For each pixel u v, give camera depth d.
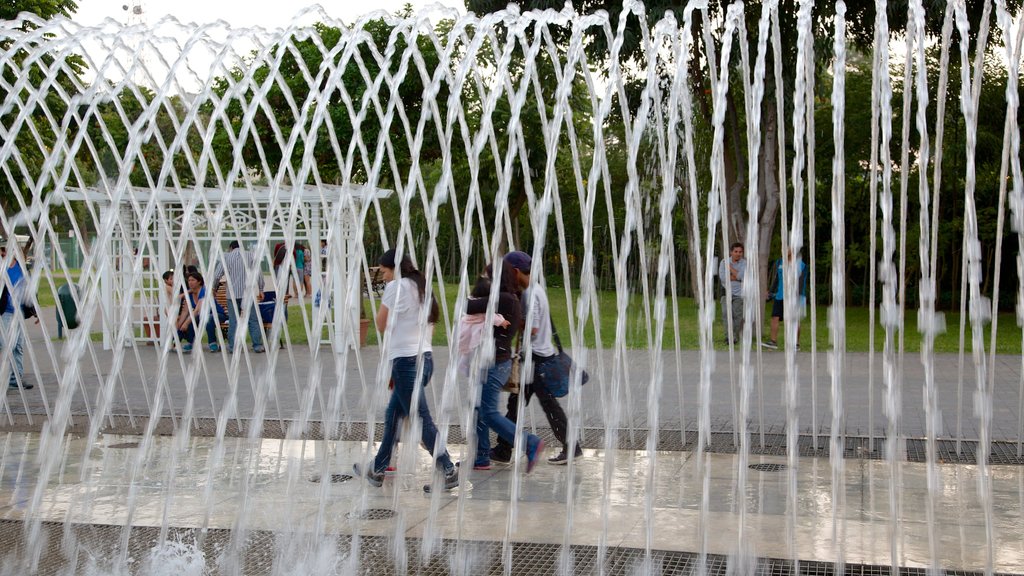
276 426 9.74
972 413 10.25
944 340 19.59
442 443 6.96
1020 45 6.26
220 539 5.78
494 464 7.95
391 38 8.01
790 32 19.52
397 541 5.70
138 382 13.32
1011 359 16.02
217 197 15.98
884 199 6.84
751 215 6.88
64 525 6.12
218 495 6.88
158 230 17.73
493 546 5.58
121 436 9.20
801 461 7.90
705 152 23.17
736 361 15.72
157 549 5.59
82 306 9.46
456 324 7.12
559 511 6.39
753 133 7.02
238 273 16.86
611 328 22.55
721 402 11.27
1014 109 6.26
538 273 7.71
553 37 19.81
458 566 5.23
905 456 8.06
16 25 8.13
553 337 7.86
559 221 8.12
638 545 5.58
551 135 7.56
